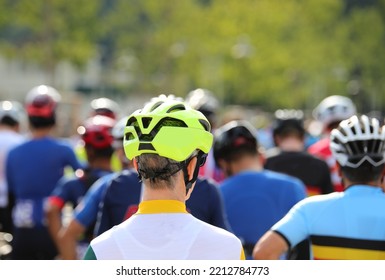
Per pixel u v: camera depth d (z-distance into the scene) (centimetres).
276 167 1267
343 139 784
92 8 7731
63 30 7675
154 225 601
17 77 12675
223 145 1048
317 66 10700
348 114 1495
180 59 9375
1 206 1697
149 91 9712
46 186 1434
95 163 1170
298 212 779
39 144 1444
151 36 9312
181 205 607
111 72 11419
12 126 1791
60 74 11181
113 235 605
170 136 590
